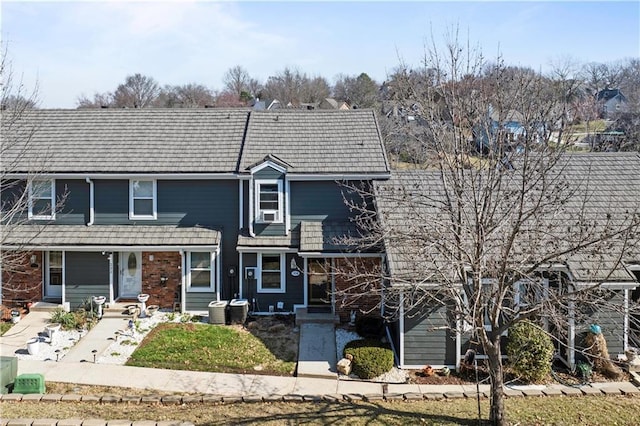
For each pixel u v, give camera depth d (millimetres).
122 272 21250
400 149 24484
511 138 11352
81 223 20984
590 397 13211
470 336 15445
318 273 19422
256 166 20281
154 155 21359
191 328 18609
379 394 13281
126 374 14945
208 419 11672
